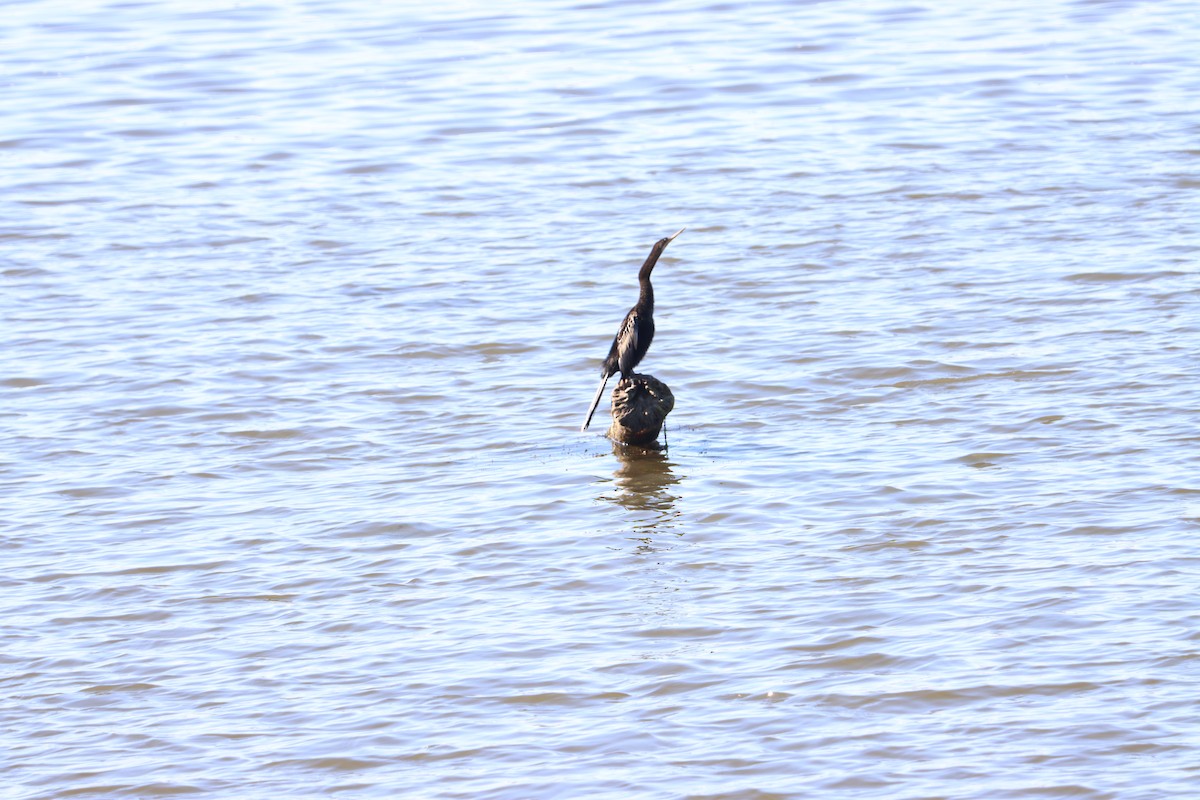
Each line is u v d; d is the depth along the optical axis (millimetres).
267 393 33125
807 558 24359
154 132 55938
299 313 38312
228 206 47688
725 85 58875
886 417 30406
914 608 22422
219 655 22250
